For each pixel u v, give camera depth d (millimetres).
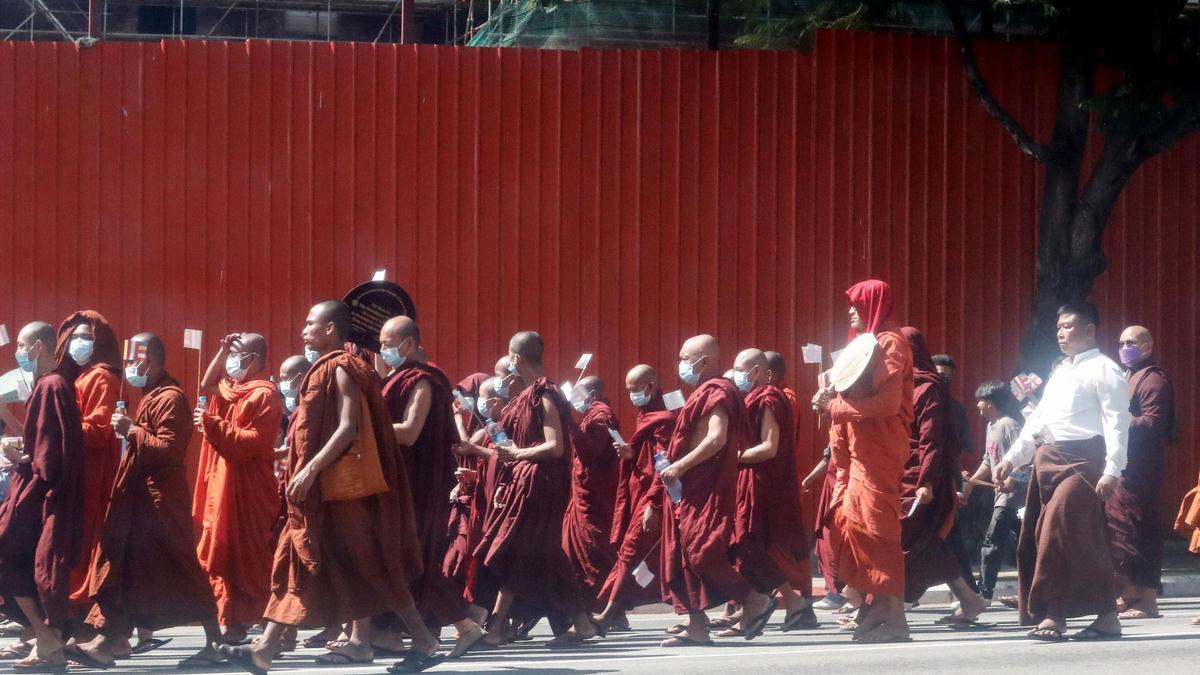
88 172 13875
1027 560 8773
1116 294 15102
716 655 8328
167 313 13906
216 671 7891
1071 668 7414
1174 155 15219
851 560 8797
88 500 8289
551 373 14211
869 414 8562
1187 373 15172
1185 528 10586
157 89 13938
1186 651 8102
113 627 7902
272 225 14023
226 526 8961
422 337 14109
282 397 10680
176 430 7953
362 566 7184
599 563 9812
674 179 14391
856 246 14625
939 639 9000
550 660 8203
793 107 14539
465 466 9820
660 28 16828
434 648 7414
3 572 7559
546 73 14281
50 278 13820
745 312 14445
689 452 8867
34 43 13852
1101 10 14078
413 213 14141
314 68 14070
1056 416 8594
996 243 14867
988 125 14883
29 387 8391
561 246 14266
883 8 15625
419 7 34500
